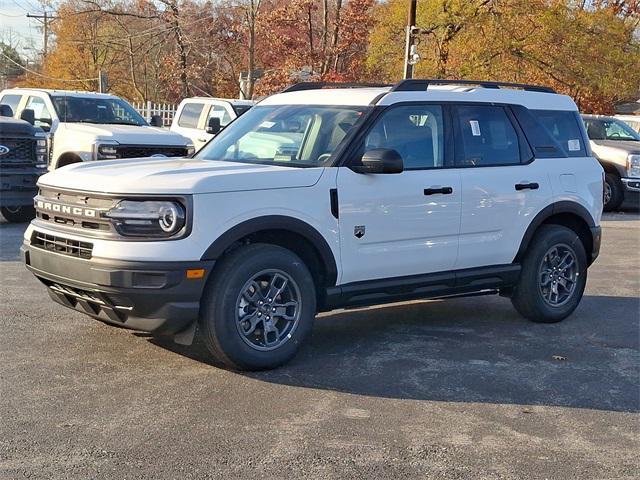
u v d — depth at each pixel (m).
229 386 5.23
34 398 4.90
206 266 5.11
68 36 41.78
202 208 5.12
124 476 3.89
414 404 5.03
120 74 43.38
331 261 5.74
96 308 5.43
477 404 5.08
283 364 5.64
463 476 4.03
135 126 13.62
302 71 31.70
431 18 27.58
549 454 4.34
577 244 7.37
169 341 6.15
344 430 4.56
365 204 5.86
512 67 27.67
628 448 4.46
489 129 6.84
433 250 6.33
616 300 8.48
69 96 14.06
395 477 3.98
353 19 32.38
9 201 11.53
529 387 5.46
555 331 7.07
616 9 33.72
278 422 4.64
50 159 13.28
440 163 6.41
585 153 7.61
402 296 6.32
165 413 4.72
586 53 27.73
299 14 33.38
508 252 6.87
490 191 6.62
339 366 5.77
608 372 5.88
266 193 5.40
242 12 33.56
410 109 6.31
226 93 38.59
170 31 35.38
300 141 6.18
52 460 4.04
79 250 5.27
